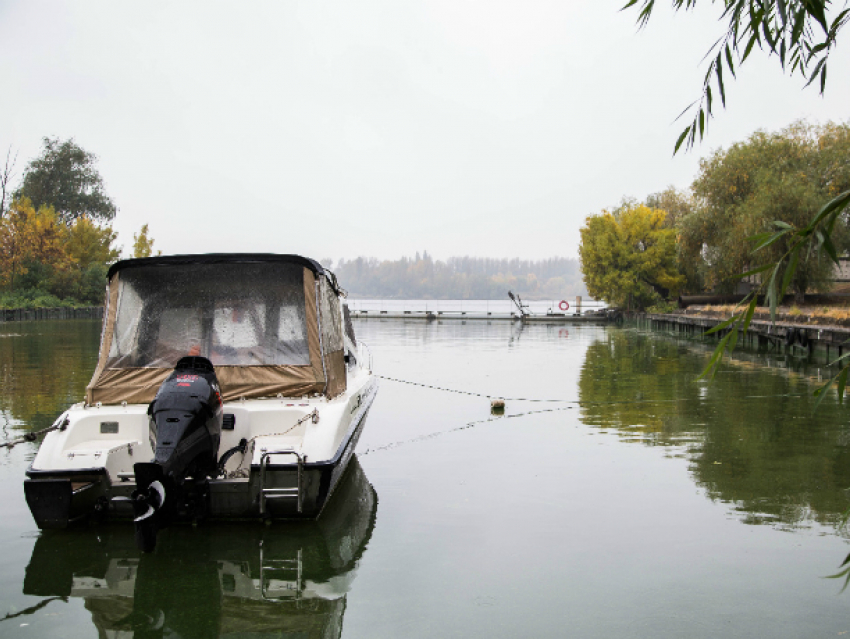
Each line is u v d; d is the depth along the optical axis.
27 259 55.97
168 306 6.61
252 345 6.58
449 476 7.85
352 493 7.12
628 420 11.40
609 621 4.31
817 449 9.10
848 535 5.82
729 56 3.32
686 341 32.16
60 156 78.88
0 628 4.27
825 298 37.62
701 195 39.72
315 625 4.30
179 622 4.37
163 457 4.97
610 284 53.56
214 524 6.04
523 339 33.62
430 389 15.38
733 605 4.52
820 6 3.05
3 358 20.02
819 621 4.29
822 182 34.75
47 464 5.58
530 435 10.20
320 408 6.19
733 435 10.06
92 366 17.91
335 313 7.66
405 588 4.82
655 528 6.02
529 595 4.69
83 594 4.77
